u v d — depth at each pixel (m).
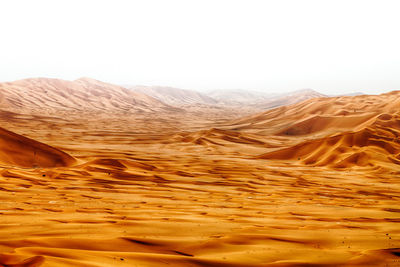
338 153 135.88
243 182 93.50
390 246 31.42
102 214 42.28
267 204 61.88
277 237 33.16
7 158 97.44
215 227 37.03
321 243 32.00
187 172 104.12
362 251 28.67
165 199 61.91
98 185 74.56
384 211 56.81
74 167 93.75
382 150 136.62
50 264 18.44
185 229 35.28
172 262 23.50
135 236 30.48
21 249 21.92
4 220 34.62
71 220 36.31
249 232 35.16
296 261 25.62
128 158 133.25
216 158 147.50
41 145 109.69
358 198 76.06
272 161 141.75
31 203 49.06
